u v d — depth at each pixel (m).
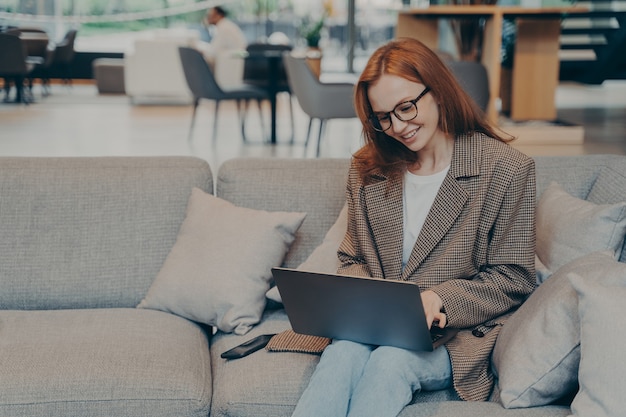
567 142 7.62
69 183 2.86
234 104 12.70
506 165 2.37
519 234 2.37
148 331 2.50
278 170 2.91
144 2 15.53
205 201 2.81
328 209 2.86
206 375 2.34
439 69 2.32
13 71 11.67
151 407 2.19
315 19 14.89
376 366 2.09
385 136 2.45
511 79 8.68
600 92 13.66
